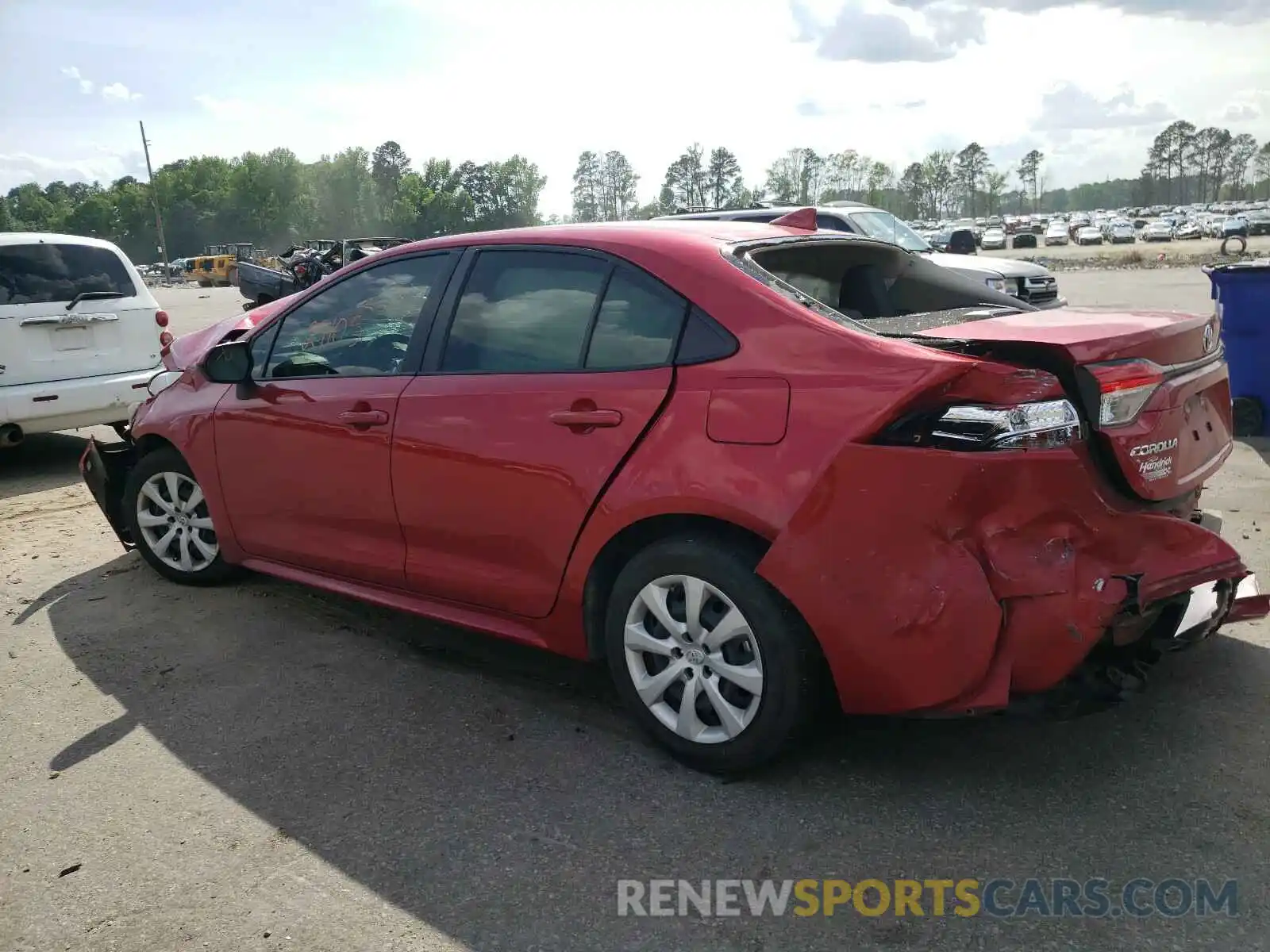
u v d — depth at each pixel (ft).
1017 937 7.83
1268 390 23.30
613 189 465.06
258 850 9.37
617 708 11.94
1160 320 10.45
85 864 9.25
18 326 24.14
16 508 22.09
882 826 9.32
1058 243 245.65
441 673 13.07
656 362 10.21
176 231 446.19
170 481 15.98
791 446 9.16
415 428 11.91
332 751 11.12
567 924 8.21
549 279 11.34
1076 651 8.71
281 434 13.56
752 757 9.86
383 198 479.41
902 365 8.77
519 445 10.96
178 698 12.55
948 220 561.84
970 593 8.63
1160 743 10.44
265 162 454.40
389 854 9.22
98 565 17.83
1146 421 9.36
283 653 13.80
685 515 9.93
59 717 12.16
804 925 8.08
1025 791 9.75
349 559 13.19
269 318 14.39
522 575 11.30
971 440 8.55
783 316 9.57
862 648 8.98
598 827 9.52
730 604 9.67
